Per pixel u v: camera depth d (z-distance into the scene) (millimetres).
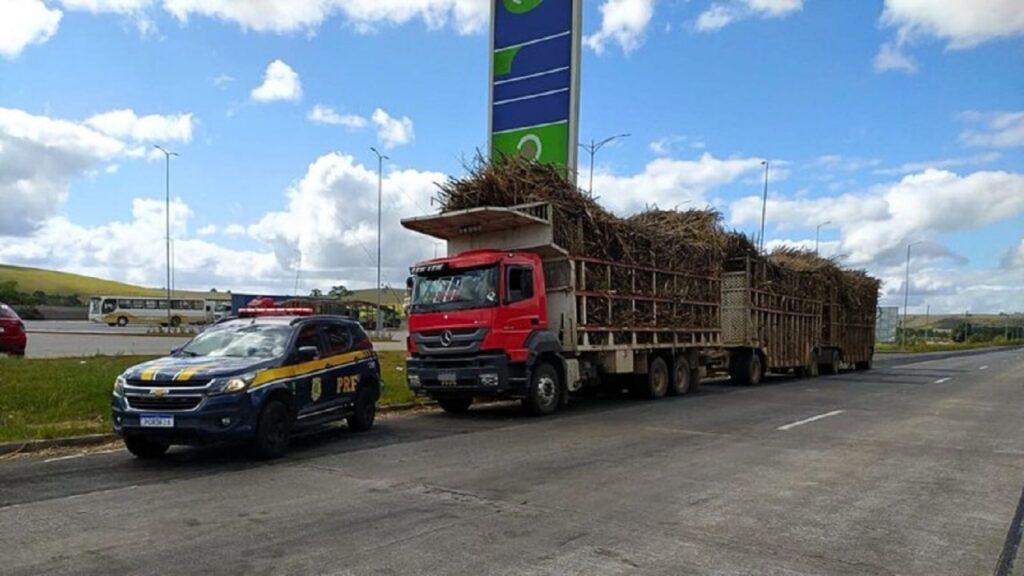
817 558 5461
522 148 19469
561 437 11203
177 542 5754
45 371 15477
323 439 11070
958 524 6426
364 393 11906
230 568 5152
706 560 5375
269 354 9984
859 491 7613
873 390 20219
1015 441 10977
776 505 6988
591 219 15422
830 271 28000
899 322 82625
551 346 14141
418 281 14219
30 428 10797
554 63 19141
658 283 17750
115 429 9117
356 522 6324
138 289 150000
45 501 7098
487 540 5812
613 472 8484
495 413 14570
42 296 103875
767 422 13023
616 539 5855
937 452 9984
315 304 63344
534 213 14750
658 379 17734
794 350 24891
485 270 13477
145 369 9211
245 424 8953
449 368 13469
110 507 6863
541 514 6598
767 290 22781
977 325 136625
